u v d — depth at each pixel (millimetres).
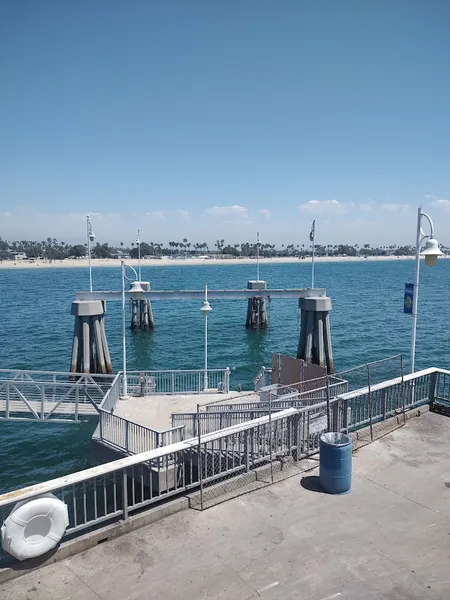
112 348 40906
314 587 5367
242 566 5730
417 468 8203
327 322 32750
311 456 8672
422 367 32781
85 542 6070
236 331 48031
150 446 12172
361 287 97500
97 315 31250
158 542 6215
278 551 6004
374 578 5516
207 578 5527
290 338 44438
